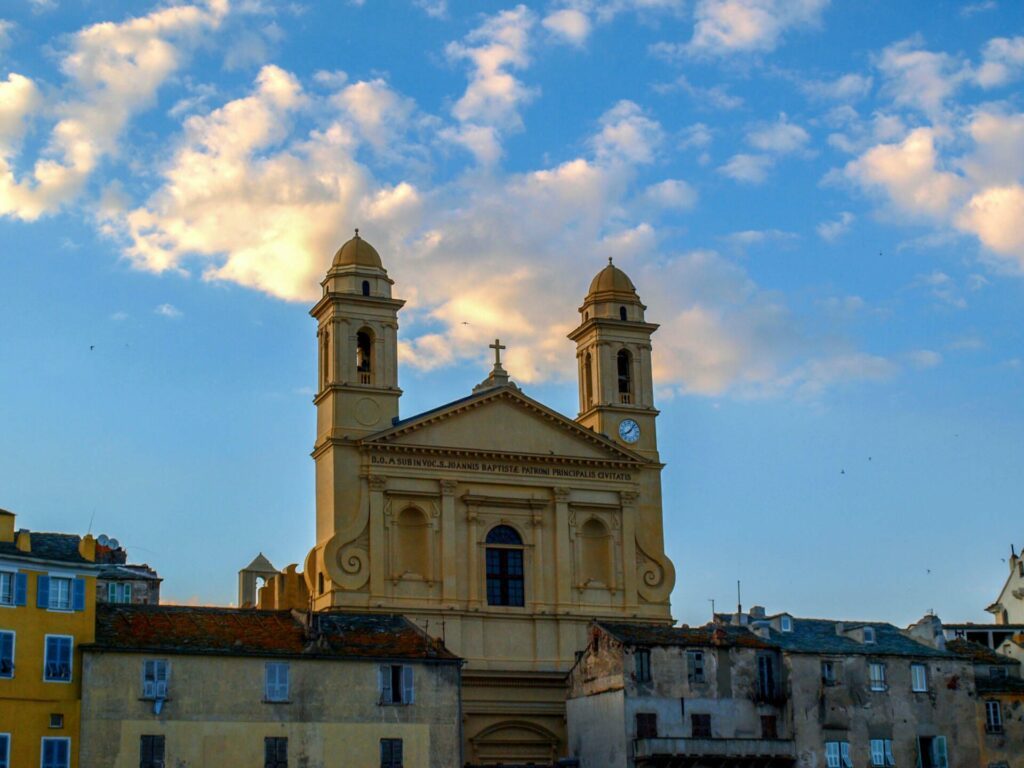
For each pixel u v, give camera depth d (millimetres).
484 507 86875
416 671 69688
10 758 61406
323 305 88062
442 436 86562
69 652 64188
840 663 78562
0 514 65625
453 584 84625
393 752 68188
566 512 88312
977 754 79812
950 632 101938
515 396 88500
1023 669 86250
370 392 86438
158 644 65875
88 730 63469
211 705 65688
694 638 77938
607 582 88625
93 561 67250
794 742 76312
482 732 82500
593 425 93000
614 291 95438
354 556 83500
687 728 75625
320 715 67375
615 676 76375
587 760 78188
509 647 85250
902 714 78938
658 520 91000
